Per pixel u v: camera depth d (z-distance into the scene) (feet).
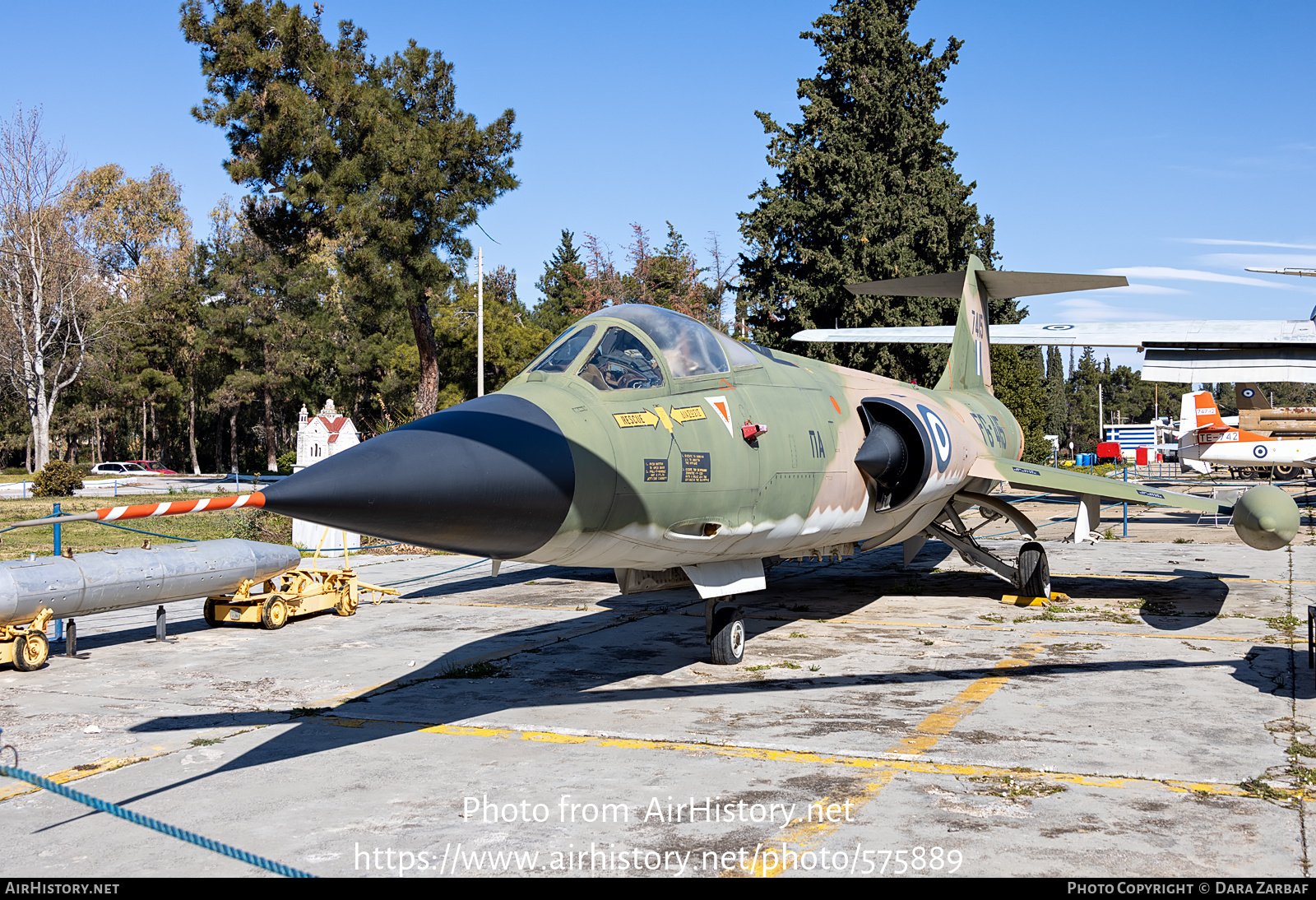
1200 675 27.22
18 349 183.62
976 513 97.96
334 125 101.76
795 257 113.29
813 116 111.14
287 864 14.64
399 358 193.26
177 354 243.81
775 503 27.40
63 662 31.63
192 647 34.06
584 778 18.71
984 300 56.49
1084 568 54.13
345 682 28.02
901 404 33.73
